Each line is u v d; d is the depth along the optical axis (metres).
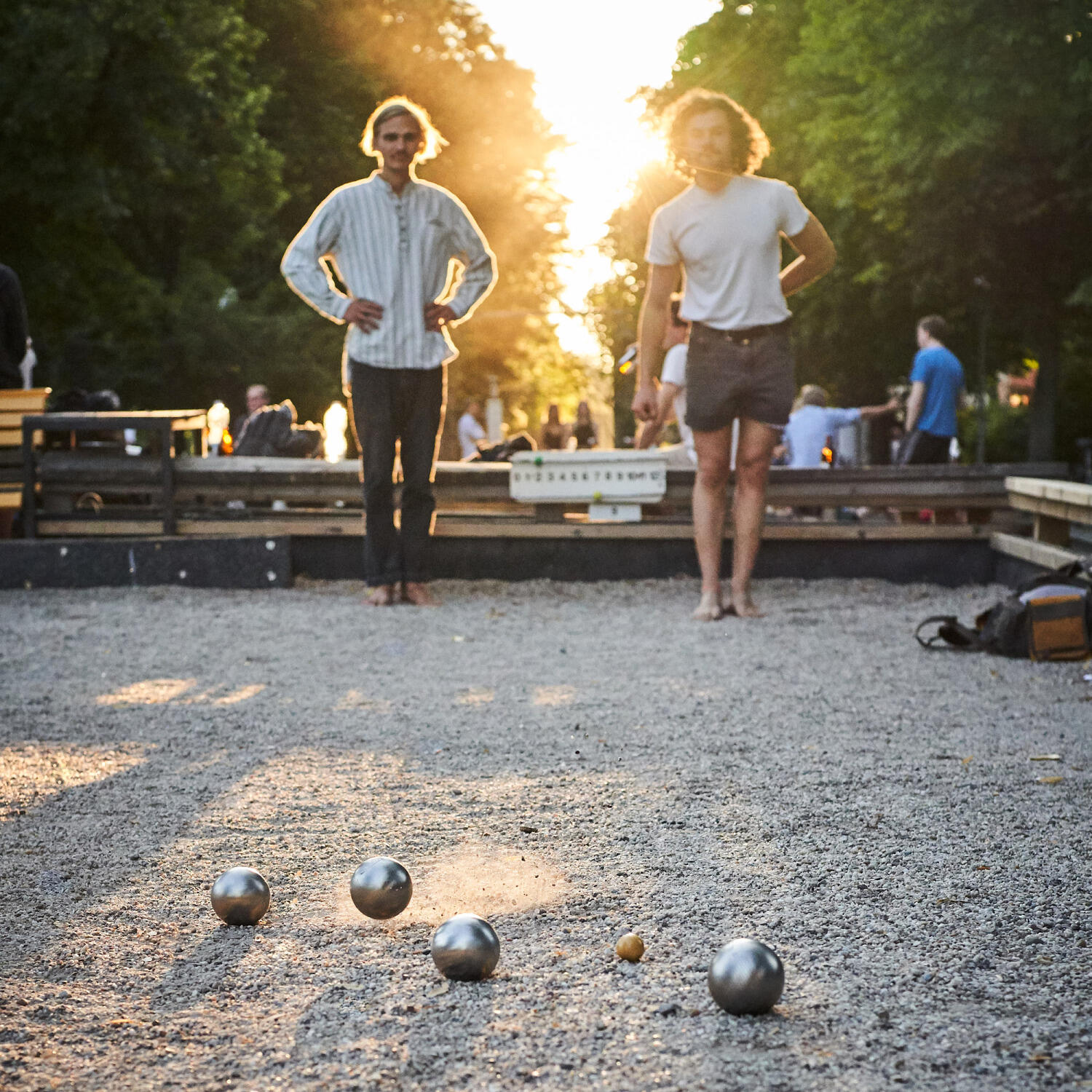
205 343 28.94
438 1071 2.26
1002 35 19.16
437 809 3.91
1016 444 36.81
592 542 9.66
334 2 35.94
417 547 8.60
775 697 5.55
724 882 3.23
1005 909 3.02
